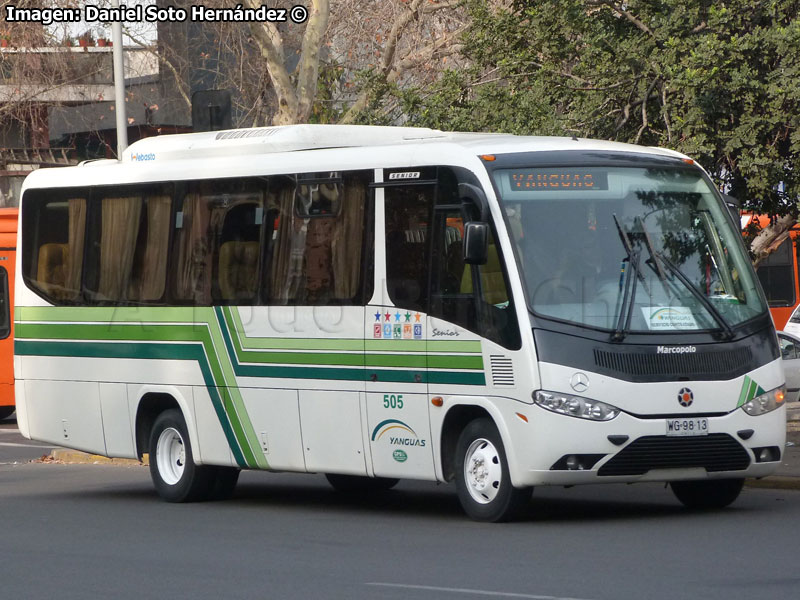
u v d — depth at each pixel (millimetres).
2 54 54875
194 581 15711
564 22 27359
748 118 25422
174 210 24797
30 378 27188
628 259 19859
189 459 24500
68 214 26703
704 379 19594
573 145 20672
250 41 49719
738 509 21125
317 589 14914
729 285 20453
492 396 19656
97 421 25984
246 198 23578
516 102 28141
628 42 26828
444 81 29828
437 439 20422
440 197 20562
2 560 17766
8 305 45750
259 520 21703
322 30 40469
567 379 19109
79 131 60719
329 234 22125
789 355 45156
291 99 40062
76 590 15352
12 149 58531
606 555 16594
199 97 32031
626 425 19172
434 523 20547
